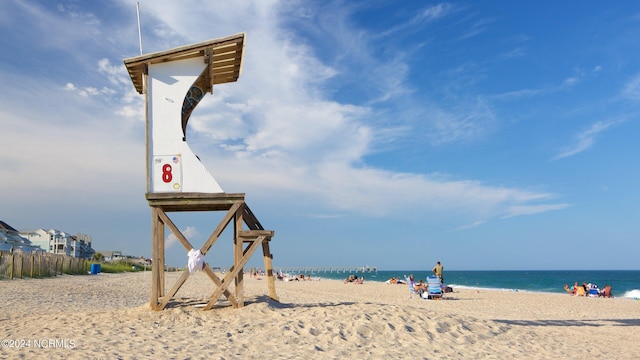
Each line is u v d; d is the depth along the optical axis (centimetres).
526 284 7650
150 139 1078
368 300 2173
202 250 1045
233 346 798
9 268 2636
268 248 1229
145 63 1095
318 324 938
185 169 1078
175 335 859
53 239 8519
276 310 1045
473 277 12212
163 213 1059
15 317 1096
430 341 897
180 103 1100
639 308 2130
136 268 7231
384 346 847
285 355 762
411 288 2517
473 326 1028
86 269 4234
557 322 1426
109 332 873
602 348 981
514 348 908
